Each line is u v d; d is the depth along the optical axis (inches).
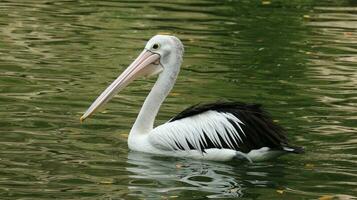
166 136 478.6
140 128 491.2
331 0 1046.4
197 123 477.4
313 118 552.1
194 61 718.5
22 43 753.0
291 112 566.6
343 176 440.1
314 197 408.5
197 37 816.3
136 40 788.0
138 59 505.7
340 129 526.0
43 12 901.8
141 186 417.7
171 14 925.2
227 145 469.1
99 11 920.3
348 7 998.4
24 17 868.6
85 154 465.7
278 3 1016.9
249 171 450.6
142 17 899.4
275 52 763.4
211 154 470.3
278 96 611.2
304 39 822.5
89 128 514.9
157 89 499.2
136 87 627.2
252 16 933.8
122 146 486.9
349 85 650.2
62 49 737.0
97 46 756.0
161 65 505.4
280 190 417.7
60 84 617.9
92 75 651.5
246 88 632.4
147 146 481.7
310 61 730.8
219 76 668.7
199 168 455.2
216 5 993.5
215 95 609.0
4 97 573.6
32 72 650.8
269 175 442.9
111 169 443.5
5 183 411.8
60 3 960.9
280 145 463.8
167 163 463.8
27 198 392.2
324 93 622.8
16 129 502.9
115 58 713.6
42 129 505.7
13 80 622.8
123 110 559.2
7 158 450.6
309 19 922.1
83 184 416.2
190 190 414.3
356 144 495.5
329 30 866.8
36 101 567.5
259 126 467.5
